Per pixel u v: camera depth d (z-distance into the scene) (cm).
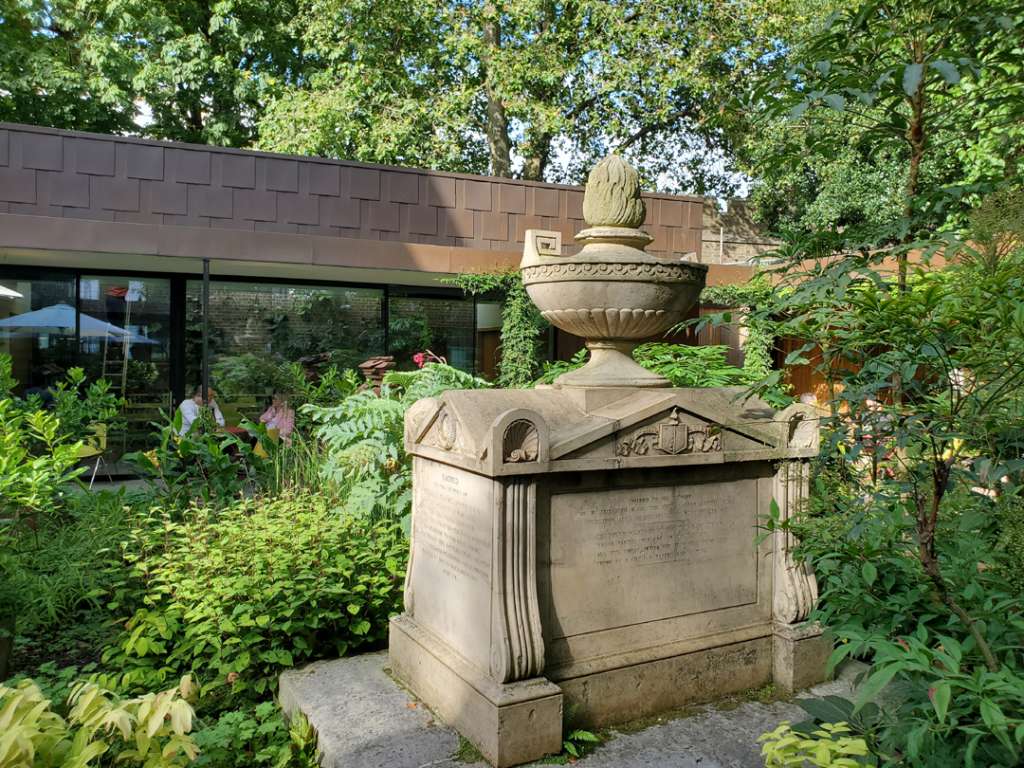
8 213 877
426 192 1148
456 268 1080
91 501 609
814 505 323
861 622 282
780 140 1503
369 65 1753
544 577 334
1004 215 279
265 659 398
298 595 423
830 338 260
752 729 339
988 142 589
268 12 1917
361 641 434
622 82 1716
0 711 202
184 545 514
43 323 1032
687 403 361
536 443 321
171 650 442
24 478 505
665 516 365
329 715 351
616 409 357
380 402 589
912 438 241
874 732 247
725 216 1805
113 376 1064
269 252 966
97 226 884
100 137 976
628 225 382
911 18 323
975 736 200
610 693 342
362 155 1728
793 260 306
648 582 361
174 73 1762
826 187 1534
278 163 1065
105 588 505
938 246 266
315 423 840
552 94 1842
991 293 222
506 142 2041
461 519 350
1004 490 276
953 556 273
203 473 669
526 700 310
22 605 454
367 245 1023
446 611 364
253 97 1889
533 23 1706
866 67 314
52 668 413
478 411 348
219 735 343
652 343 602
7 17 1773
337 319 1166
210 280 1107
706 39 1689
